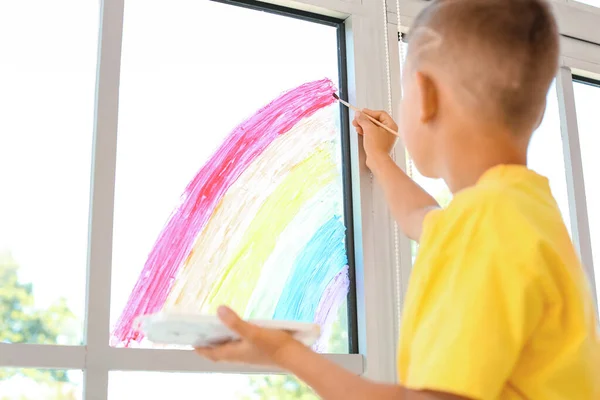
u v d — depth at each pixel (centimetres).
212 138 126
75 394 109
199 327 84
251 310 122
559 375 81
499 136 92
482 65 91
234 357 90
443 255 84
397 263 133
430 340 79
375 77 140
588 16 171
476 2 93
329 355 124
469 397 74
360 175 133
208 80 129
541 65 93
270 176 129
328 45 141
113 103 118
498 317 76
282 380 124
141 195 119
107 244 113
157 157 122
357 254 132
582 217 162
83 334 111
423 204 121
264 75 133
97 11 124
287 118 133
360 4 142
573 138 165
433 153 96
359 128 134
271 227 127
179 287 118
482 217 83
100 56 119
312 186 133
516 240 80
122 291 114
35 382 108
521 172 89
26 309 109
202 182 124
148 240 118
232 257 123
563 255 83
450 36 93
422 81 95
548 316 80
